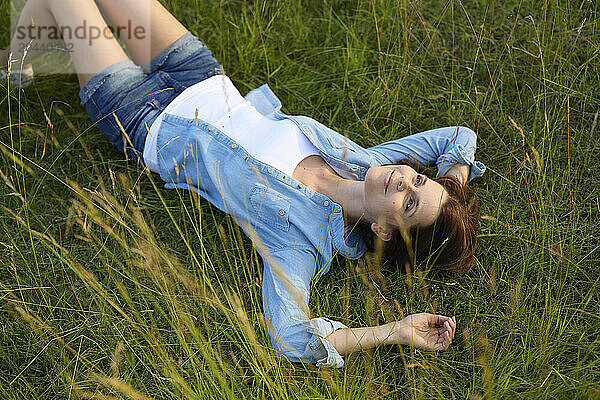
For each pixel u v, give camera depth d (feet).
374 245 8.82
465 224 8.39
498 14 11.69
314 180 8.83
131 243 8.95
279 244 8.48
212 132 9.06
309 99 10.69
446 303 8.52
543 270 8.60
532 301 8.34
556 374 7.48
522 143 9.58
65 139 10.03
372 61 11.16
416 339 7.72
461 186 8.85
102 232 9.02
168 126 9.27
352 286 8.68
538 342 7.76
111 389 7.52
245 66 10.95
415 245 8.46
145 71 10.04
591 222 9.07
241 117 9.25
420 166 9.25
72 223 8.74
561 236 8.91
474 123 10.23
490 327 8.16
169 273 8.55
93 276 8.22
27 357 7.92
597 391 6.92
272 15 11.59
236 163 8.87
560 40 10.81
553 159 9.75
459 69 11.02
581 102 10.34
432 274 8.75
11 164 9.60
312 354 7.63
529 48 10.98
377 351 7.89
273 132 9.07
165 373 7.26
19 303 8.17
